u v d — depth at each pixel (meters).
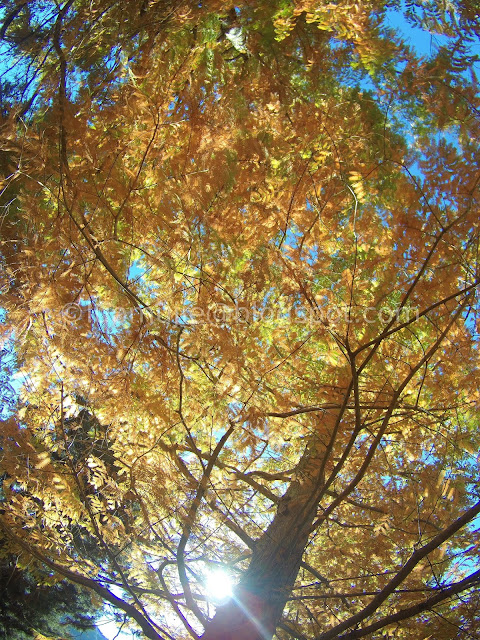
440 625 2.33
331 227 2.43
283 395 2.47
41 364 2.42
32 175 2.31
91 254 2.38
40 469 2.49
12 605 7.16
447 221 2.19
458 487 2.72
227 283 2.34
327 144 2.35
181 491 2.50
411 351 2.55
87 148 2.21
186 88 2.51
